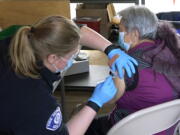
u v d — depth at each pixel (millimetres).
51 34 1075
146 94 1417
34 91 1096
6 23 2166
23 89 1091
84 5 3762
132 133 1325
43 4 2066
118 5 3756
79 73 2238
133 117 1247
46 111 1101
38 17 2109
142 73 1396
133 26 1452
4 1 2109
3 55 1140
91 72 2275
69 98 2318
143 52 1414
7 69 1111
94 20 3445
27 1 2084
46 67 1143
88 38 1589
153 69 1390
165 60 1391
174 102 1258
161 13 2855
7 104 1081
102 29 3494
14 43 1104
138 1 3711
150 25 1444
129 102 1476
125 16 1473
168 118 1325
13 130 1106
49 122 1107
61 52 1096
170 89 1419
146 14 1448
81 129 1260
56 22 1102
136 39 1478
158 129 1354
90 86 2062
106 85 1344
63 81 2051
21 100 1082
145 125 1310
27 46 1084
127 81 1398
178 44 1435
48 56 1107
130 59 1399
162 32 1460
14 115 1087
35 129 1101
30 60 1093
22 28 1131
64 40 1083
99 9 3584
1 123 1103
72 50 1127
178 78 1418
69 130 1232
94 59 2508
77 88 2090
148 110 1242
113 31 3246
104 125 1729
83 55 2336
